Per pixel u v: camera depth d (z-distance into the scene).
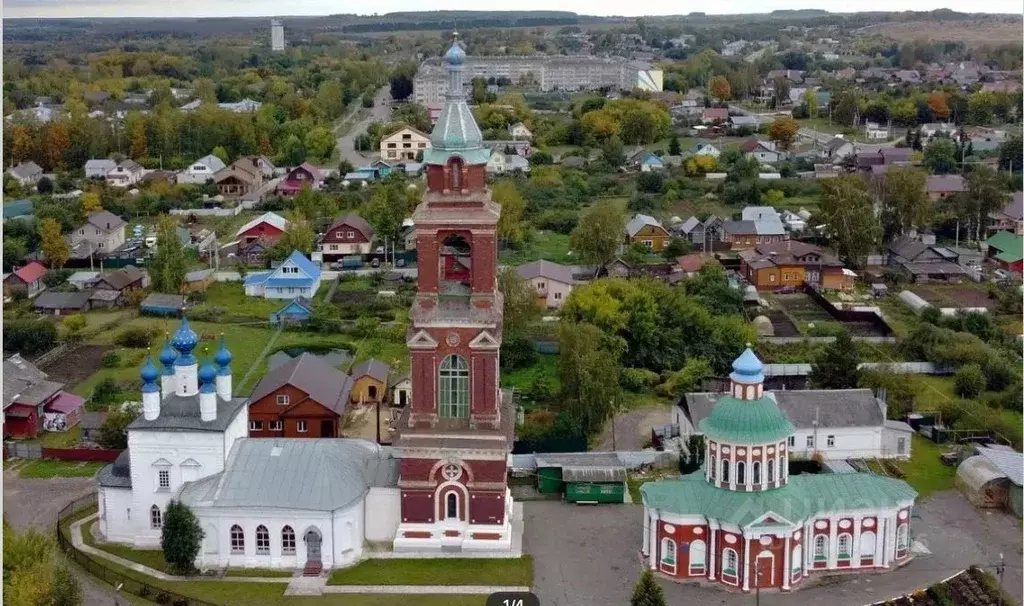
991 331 167.75
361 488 99.56
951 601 92.12
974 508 111.31
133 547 101.19
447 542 99.62
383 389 141.12
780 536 93.88
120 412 127.19
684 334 156.25
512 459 117.56
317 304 185.38
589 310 154.88
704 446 115.38
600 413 127.75
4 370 133.75
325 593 93.00
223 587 93.88
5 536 87.12
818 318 180.75
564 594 93.75
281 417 127.44
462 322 96.06
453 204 94.88
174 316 181.62
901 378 138.50
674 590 95.12
